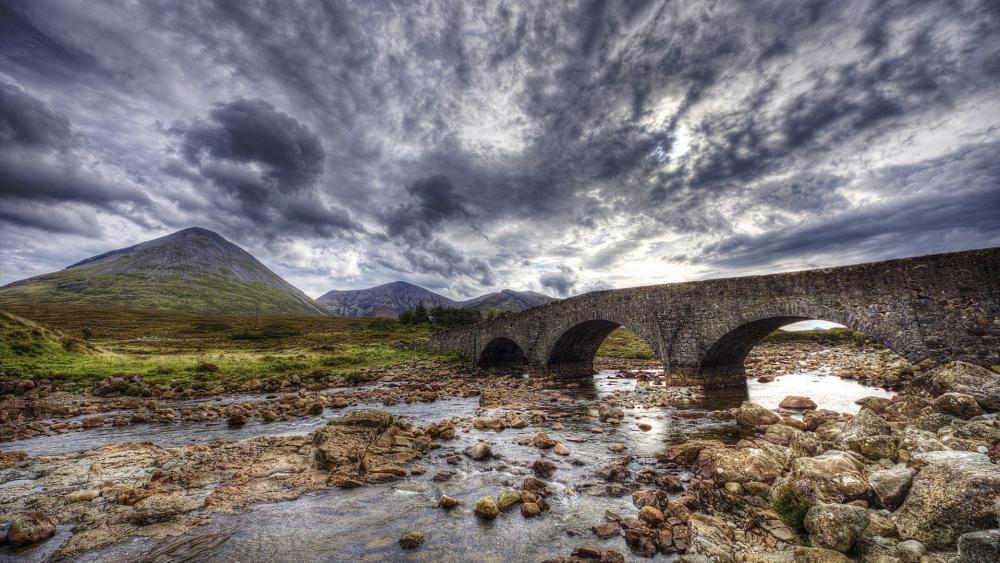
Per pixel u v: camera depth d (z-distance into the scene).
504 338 42.91
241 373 38.00
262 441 15.10
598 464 12.24
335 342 74.94
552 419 19.16
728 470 9.74
